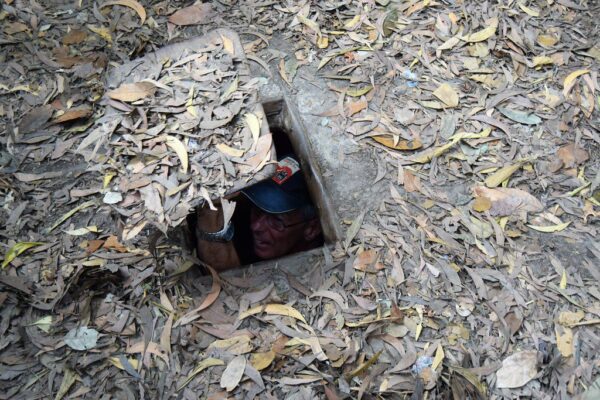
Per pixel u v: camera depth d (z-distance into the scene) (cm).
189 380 169
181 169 187
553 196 213
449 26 261
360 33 258
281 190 226
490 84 243
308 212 227
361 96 237
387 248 197
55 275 185
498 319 184
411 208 207
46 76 235
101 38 251
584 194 214
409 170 217
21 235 193
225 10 266
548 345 180
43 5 261
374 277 191
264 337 178
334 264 193
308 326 180
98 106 218
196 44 216
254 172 185
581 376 176
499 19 264
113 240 190
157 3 266
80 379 169
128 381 169
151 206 182
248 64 224
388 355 176
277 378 170
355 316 183
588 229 205
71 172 204
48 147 212
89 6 261
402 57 250
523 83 244
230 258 214
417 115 232
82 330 175
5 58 240
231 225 209
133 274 185
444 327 182
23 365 170
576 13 270
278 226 228
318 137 226
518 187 215
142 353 173
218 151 190
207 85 204
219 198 182
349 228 201
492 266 195
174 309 181
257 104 199
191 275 189
